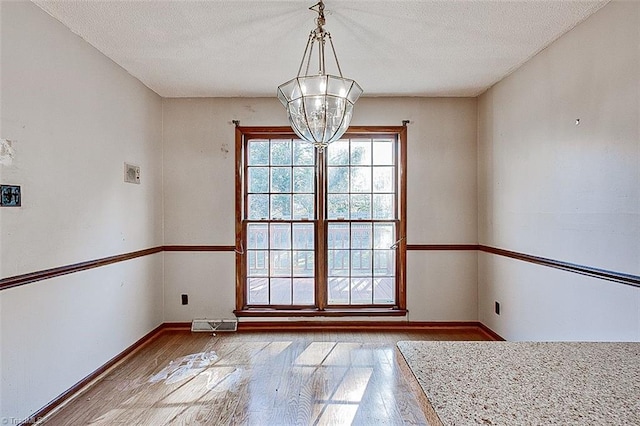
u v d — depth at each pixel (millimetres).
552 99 2689
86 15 2295
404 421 2205
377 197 4074
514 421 725
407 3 2164
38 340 2182
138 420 2211
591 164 2297
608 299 2154
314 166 4051
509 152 3324
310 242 4059
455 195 4004
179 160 3990
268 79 3455
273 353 3260
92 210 2729
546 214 2762
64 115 2424
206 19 2357
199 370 2912
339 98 2119
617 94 2088
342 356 3182
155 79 3441
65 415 2264
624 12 2035
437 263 4008
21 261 2062
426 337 3699
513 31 2512
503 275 3438
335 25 2438
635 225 1972
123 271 3170
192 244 3992
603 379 908
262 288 4070
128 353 3221
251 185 4082
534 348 1116
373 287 4070
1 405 1926
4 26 1964
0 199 1928
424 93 3883
